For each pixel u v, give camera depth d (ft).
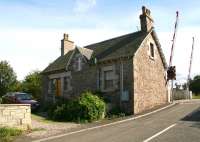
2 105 48.03
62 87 94.63
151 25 86.53
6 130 45.78
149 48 83.10
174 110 70.28
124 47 81.10
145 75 78.74
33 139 41.96
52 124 56.85
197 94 166.71
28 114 50.90
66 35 110.32
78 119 60.70
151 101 80.33
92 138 40.60
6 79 146.30
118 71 76.95
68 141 39.19
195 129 44.73
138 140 38.14
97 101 64.23
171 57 99.86
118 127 49.88
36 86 133.69
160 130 44.98
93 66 83.82
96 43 99.25
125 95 73.41
